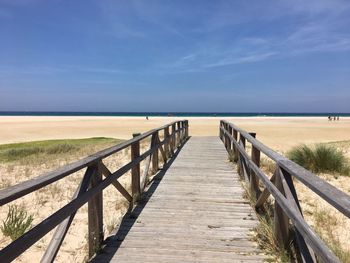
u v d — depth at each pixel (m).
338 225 5.81
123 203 6.52
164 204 6.33
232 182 8.14
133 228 5.11
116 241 4.62
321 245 2.46
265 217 5.28
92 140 19.83
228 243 4.58
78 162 3.64
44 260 3.16
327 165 10.00
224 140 15.93
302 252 3.21
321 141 21.69
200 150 14.03
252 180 6.39
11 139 24.88
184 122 19.05
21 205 6.72
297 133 28.67
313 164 10.09
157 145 8.84
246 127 37.28
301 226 2.90
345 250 4.54
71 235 5.19
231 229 5.08
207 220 5.47
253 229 5.06
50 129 33.78
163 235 4.84
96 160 3.99
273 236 4.44
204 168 9.91
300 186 8.36
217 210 5.99
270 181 4.42
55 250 3.25
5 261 2.24
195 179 8.45
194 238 4.74
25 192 2.51
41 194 7.50
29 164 11.70
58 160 12.38
